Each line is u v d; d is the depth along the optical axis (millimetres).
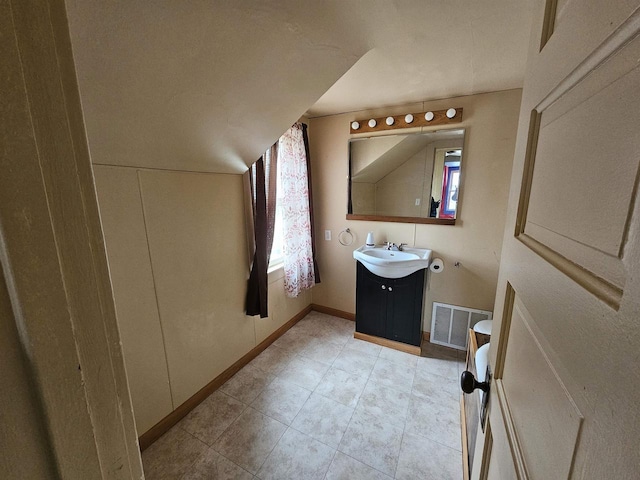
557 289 383
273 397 1870
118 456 370
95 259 332
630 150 257
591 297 300
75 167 307
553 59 459
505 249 694
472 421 1239
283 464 1419
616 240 270
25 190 260
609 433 253
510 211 676
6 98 245
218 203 1862
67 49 297
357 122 2445
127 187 1353
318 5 950
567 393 339
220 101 1183
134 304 1429
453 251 2324
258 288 2125
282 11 920
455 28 1158
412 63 1511
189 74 989
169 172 1535
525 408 484
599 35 316
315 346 2463
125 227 1359
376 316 2455
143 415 1506
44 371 278
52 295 284
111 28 743
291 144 2389
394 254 2379
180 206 1614
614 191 278
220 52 964
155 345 1541
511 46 1315
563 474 334
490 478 681
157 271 1521
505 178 2062
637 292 229
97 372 337
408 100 2178
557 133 438
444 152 2211
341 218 2750
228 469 1396
